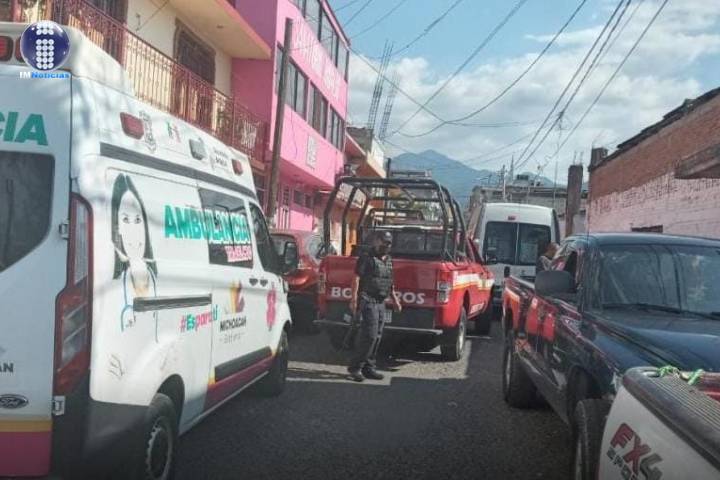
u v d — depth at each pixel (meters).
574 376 4.88
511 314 7.88
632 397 3.16
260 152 18.08
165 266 4.30
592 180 26.81
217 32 16.27
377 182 10.00
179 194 4.67
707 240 5.82
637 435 2.94
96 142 3.68
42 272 3.46
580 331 4.90
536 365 6.15
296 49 20.31
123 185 3.89
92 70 3.78
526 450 5.81
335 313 9.38
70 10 9.91
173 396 4.51
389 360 9.70
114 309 3.66
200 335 4.82
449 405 7.27
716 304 5.12
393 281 9.09
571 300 5.51
